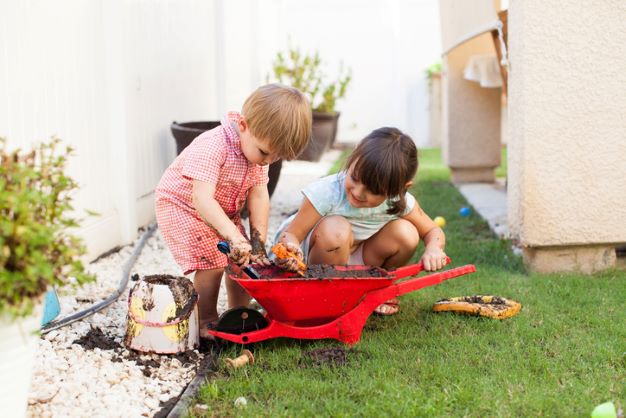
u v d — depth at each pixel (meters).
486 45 7.05
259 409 2.33
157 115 5.38
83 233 4.03
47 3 3.64
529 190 3.95
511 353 2.80
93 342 2.87
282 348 2.88
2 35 3.19
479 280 3.87
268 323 2.96
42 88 3.58
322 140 9.24
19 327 1.86
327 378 2.58
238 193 3.07
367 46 11.87
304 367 2.69
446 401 2.36
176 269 4.15
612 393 2.45
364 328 3.14
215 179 2.87
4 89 3.20
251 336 2.83
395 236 3.24
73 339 2.89
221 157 2.89
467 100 7.25
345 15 11.81
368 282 2.78
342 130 12.11
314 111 9.16
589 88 3.88
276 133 2.77
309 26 11.91
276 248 2.77
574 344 2.90
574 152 3.93
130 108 4.63
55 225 1.85
